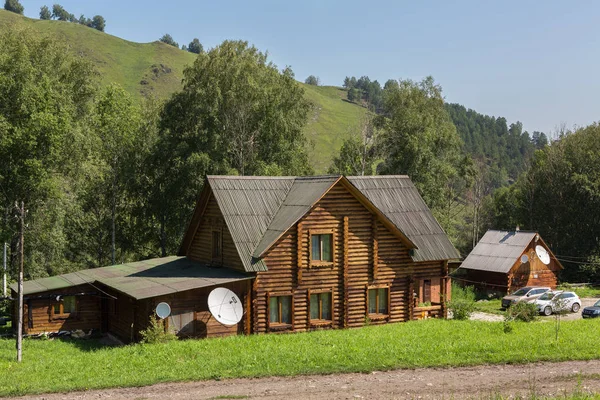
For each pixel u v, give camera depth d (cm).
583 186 6956
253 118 5716
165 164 5700
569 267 7094
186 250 3894
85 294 3419
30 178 4425
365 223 3422
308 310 3247
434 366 2158
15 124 4475
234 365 2155
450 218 7631
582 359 2262
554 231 7388
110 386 1941
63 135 4631
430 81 7150
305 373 2064
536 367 2155
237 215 3303
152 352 2422
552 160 7562
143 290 2934
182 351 2433
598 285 6341
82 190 5497
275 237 3153
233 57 5778
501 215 8419
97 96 6494
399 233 3475
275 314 3198
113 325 3409
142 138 5956
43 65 5256
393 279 3503
